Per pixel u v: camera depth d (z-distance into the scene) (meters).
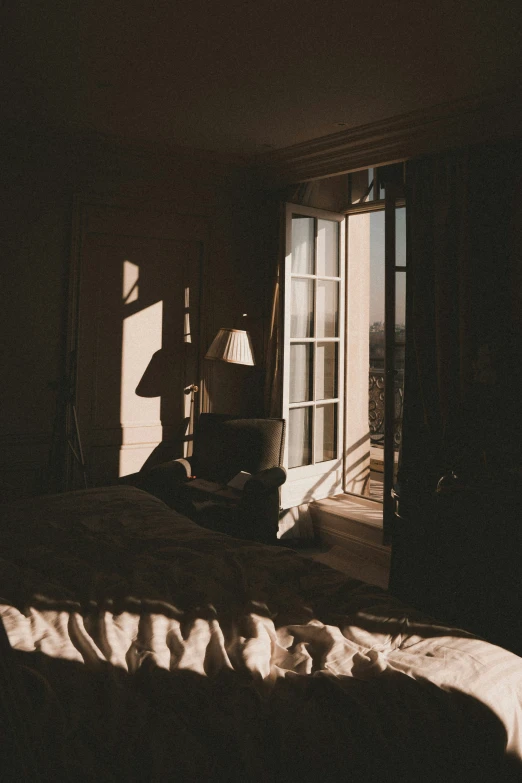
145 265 4.46
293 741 1.15
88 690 1.31
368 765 1.11
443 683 1.35
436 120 3.49
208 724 1.20
